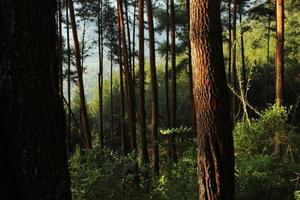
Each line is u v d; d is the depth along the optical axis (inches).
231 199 233.5
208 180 231.3
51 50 82.4
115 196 256.7
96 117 1423.5
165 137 663.8
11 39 76.5
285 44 1346.0
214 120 229.6
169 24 1104.2
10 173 77.8
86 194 251.1
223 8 1089.4
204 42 229.1
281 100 541.3
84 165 267.4
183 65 1151.6
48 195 80.2
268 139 332.8
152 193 272.2
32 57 78.5
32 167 78.6
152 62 668.1
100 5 1095.6
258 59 1359.5
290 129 329.4
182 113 1231.5
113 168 263.3
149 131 1090.7
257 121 350.3
